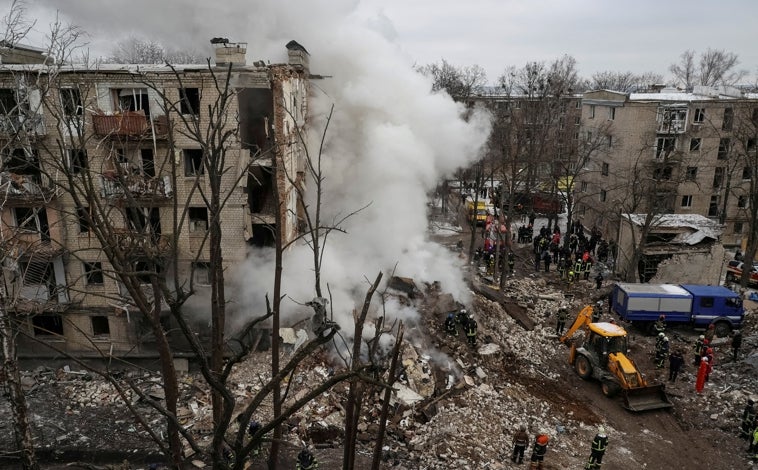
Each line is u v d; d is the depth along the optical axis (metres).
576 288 37.31
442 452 18.58
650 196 38.69
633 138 45.97
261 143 23.36
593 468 18.47
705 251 36.97
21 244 21.52
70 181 8.67
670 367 25.69
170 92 22.22
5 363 15.41
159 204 22.14
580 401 23.78
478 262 40.69
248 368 22.66
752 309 33.09
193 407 20.88
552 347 28.55
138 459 18.25
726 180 45.34
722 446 21.14
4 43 17.05
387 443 19.25
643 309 30.09
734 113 45.09
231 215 23.44
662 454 20.44
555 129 58.84
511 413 21.94
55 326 24.55
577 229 49.50
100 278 23.98
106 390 22.33
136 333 24.03
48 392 22.17
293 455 18.34
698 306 29.89
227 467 7.72
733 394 24.28
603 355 24.47
